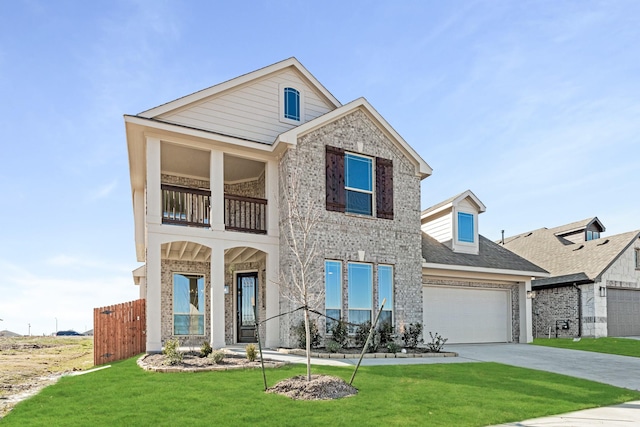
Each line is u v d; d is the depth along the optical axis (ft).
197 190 48.21
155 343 43.24
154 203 45.27
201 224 48.14
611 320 77.36
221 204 48.57
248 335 56.34
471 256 67.05
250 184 61.00
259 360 37.47
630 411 27.04
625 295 80.18
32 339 106.42
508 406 26.99
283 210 50.21
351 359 42.32
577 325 77.46
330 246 50.16
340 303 50.26
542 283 83.10
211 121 50.44
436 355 48.37
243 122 52.21
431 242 67.87
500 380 34.47
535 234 102.73
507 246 104.63
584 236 94.32
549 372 39.75
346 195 52.70
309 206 44.88
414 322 54.75
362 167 54.70
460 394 29.25
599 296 76.02
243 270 57.67
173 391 27.63
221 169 49.37
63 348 77.56
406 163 57.77
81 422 21.93
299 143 50.29
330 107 58.65
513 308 69.77
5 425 21.48
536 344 65.10
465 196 68.23
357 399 26.91
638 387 34.81
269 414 23.39
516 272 67.31
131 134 47.19
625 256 80.28
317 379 29.40
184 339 55.36
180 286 56.44
